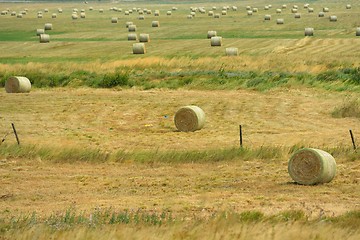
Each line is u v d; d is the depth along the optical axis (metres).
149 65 98.44
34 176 43.38
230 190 38.31
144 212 32.19
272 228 25.86
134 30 176.88
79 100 77.88
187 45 132.50
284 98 77.31
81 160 47.81
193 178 42.28
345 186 38.59
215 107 72.50
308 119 65.06
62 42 146.25
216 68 96.06
